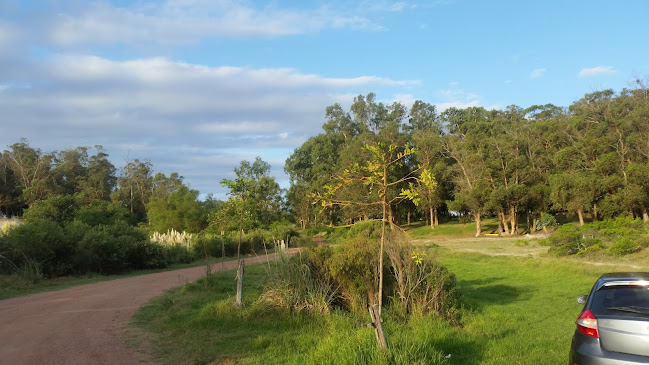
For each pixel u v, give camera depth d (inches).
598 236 1131.9
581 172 2033.7
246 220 493.4
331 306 396.2
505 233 2364.7
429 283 389.4
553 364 270.5
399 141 2487.7
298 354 272.8
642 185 1814.7
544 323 399.2
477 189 2233.0
